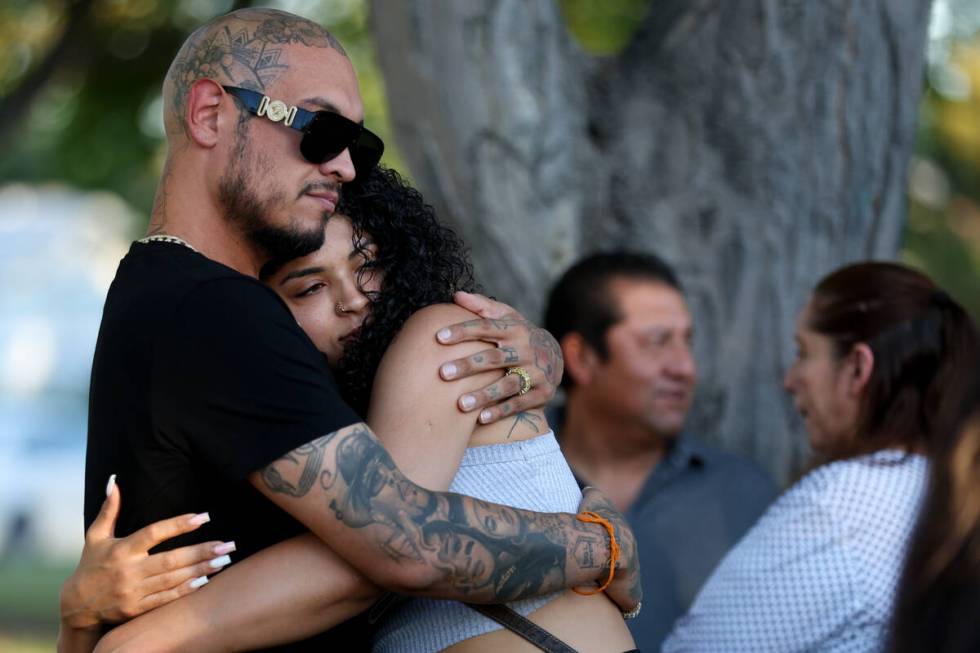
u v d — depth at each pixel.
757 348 4.75
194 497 2.57
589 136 4.90
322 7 8.51
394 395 2.67
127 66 8.45
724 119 4.74
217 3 8.27
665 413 4.57
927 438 3.25
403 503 2.47
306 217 2.76
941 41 9.28
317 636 2.76
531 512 2.62
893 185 4.80
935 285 3.45
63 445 27.62
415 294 2.90
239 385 2.47
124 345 2.59
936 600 2.08
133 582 2.49
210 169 2.76
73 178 9.46
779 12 4.66
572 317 4.64
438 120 4.64
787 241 4.71
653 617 4.35
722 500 4.52
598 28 8.03
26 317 30.64
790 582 3.18
